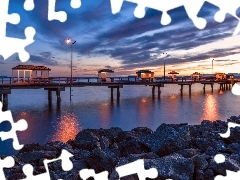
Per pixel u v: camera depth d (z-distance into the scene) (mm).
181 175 3637
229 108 36656
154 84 57281
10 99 54250
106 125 24516
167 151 5164
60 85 42781
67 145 7230
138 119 27969
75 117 29531
